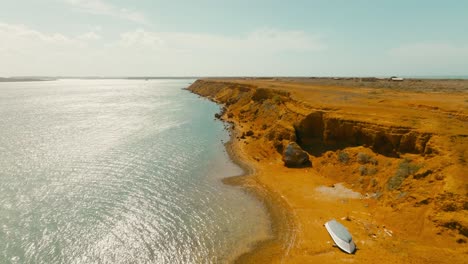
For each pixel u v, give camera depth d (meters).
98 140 64.50
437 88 96.12
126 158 52.81
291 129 55.12
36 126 79.56
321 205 36.16
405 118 43.34
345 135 47.78
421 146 36.81
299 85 110.38
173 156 54.56
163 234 30.41
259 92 90.50
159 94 198.38
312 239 29.36
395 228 29.94
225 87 149.62
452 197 28.33
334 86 104.31
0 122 85.50
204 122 86.44
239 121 85.00
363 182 39.94
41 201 36.06
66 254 26.78
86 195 38.19
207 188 41.50
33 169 46.38
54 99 163.25
